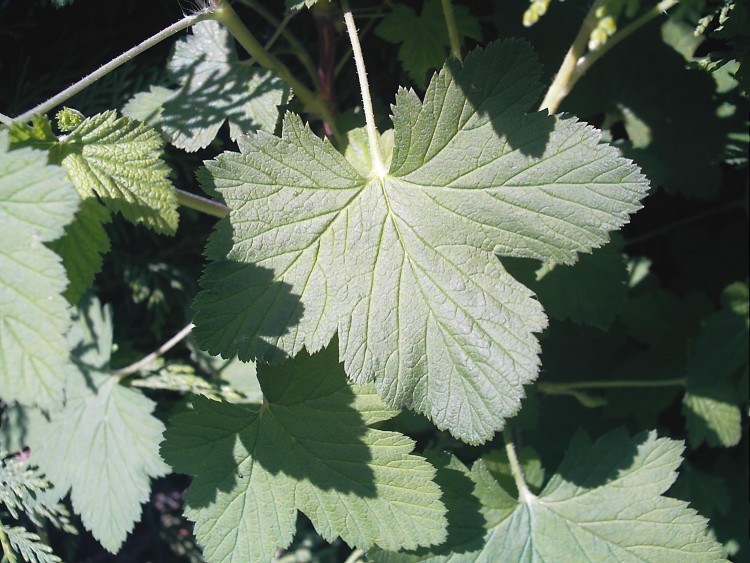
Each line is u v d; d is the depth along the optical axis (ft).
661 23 0.65
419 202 0.46
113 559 0.93
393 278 0.46
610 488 0.53
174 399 0.80
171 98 0.55
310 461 0.49
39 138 0.41
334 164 0.46
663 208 0.84
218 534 0.48
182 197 0.51
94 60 0.69
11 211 0.37
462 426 0.44
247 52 0.58
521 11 0.67
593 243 0.44
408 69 0.64
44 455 0.67
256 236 0.44
